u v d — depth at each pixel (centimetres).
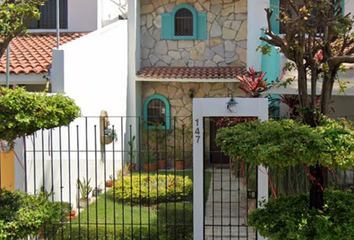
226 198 1541
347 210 711
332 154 630
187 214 1270
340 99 1650
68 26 2281
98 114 1717
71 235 1095
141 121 2238
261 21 2097
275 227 703
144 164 2108
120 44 2006
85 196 1446
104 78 1794
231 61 2253
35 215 756
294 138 651
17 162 1061
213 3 2250
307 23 750
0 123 696
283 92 1274
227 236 1121
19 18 774
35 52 1808
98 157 1700
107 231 1144
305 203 765
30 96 725
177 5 2264
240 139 686
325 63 748
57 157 1314
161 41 2288
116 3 2466
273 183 1094
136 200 1452
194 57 2277
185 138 2209
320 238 650
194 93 2245
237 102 961
